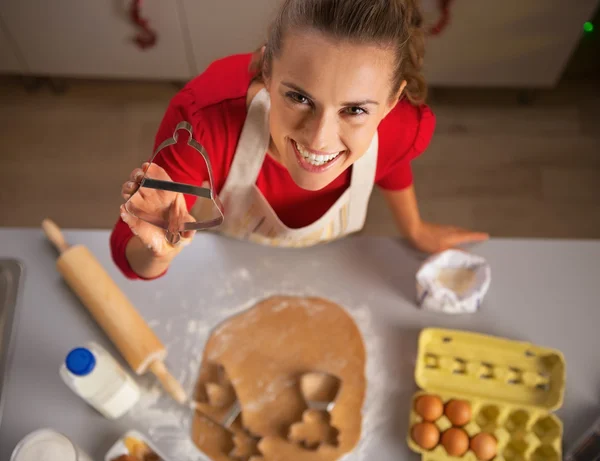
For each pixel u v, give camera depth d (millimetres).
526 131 2033
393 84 690
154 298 1023
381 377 973
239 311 1021
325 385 964
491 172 1973
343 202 994
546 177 1964
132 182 736
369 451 922
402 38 655
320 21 597
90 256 997
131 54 1876
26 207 1914
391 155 963
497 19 1692
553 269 1052
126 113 2064
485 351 976
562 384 931
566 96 2078
